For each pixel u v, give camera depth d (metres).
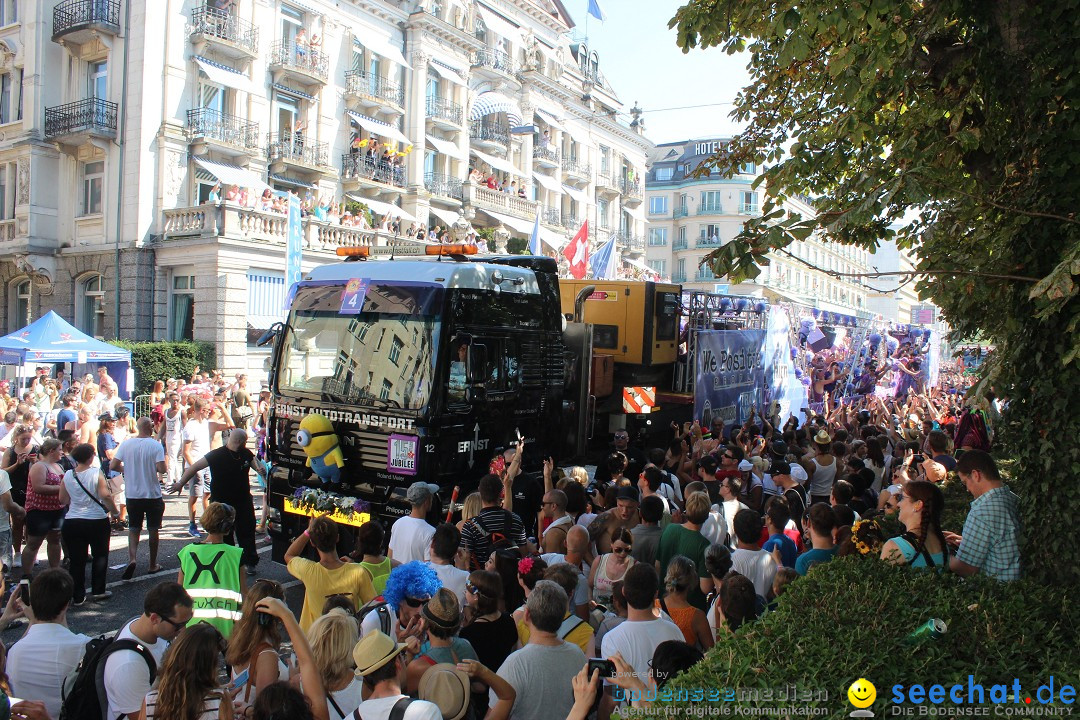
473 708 3.97
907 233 7.98
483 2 37.75
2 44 26.84
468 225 35.09
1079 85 5.10
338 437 8.20
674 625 4.29
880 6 5.50
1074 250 4.00
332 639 3.75
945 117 6.43
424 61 33.03
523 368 9.05
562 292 13.30
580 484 7.12
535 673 3.85
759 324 16.36
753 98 9.20
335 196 29.94
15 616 4.98
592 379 11.24
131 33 24.75
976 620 3.96
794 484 7.99
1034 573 4.71
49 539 8.45
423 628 4.18
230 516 5.46
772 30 6.20
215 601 5.17
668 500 8.15
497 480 6.39
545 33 42.91
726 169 9.66
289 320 8.91
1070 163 5.03
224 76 25.66
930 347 28.64
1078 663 3.64
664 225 73.00
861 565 4.73
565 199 45.28
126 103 24.86
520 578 5.02
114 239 25.33
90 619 7.35
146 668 3.86
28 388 17.20
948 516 7.33
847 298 66.94
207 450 11.21
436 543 5.35
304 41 28.22
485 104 35.94
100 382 16.09
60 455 8.27
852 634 3.62
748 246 5.21
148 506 8.73
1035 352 4.88
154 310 25.00
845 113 6.93
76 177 26.50
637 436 12.62
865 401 21.42
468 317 8.18
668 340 13.16
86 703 3.87
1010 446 5.05
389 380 8.00
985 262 5.70
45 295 26.98
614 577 5.40
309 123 28.98
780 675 3.25
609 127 48.56
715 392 13.88
